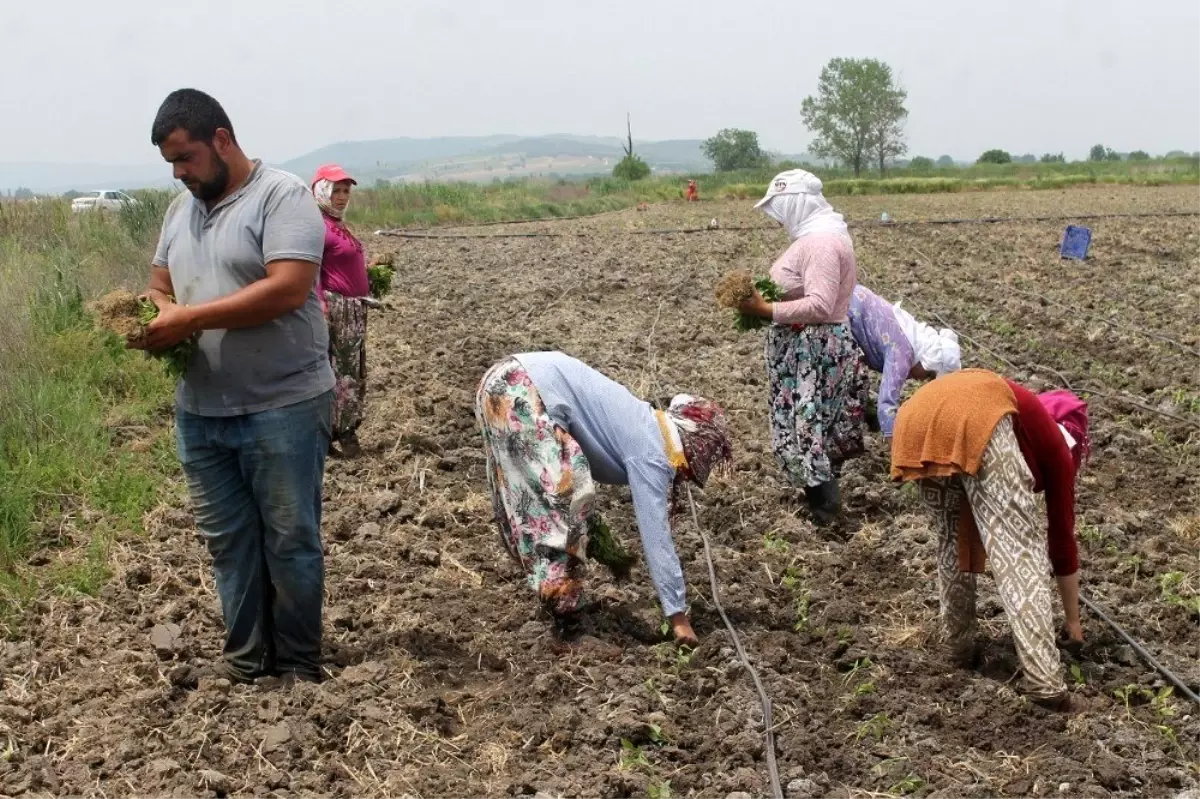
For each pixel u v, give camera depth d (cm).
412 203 3631
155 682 513
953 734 480
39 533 673
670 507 548
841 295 693
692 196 4653
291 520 493
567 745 465
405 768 446
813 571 654
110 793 425
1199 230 2494
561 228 3008
